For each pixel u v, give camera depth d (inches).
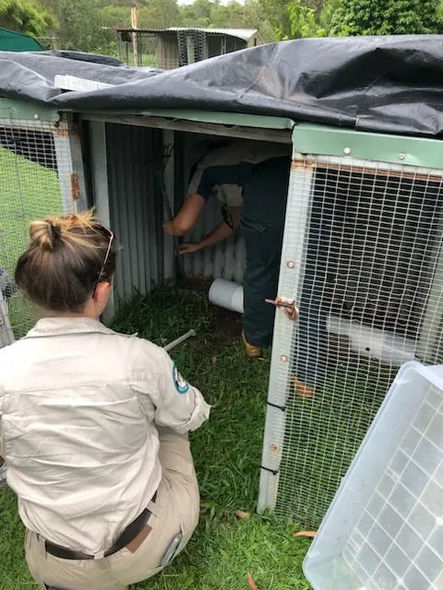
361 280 72.7
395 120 54.2
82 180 85.8
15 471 51.8
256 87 62.2
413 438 47.2
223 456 87.8
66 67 86.5
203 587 68.7
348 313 72.7
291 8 355.9
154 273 144.3
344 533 53.4
